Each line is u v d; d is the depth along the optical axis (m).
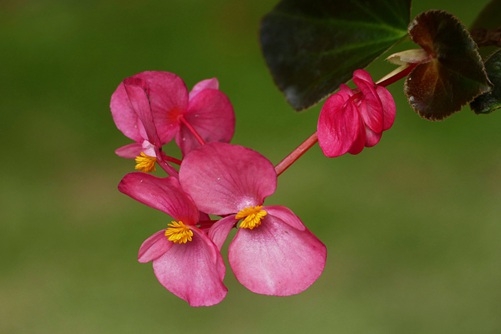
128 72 2.19
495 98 0.51
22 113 2.12
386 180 1.69
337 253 1.57
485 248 1.52
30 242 1.74
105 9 2.49
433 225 1.58
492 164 1.68
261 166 0.50
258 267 0.51
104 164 1.91
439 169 1.69
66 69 2.25
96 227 1.74
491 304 1.42
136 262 1.65
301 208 1.66
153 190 0.51
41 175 1.91
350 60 0.54
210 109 0.53
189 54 2.20
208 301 0.51
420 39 0.51
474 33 0.52
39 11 2.56
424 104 0.51
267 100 1.96
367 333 1.41
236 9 2.32
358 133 0.51
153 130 0.51
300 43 0.54
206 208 0.50
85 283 1.63
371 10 0.53
